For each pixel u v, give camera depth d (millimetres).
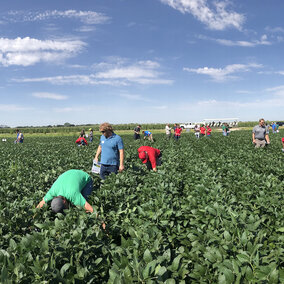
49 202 5379
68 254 3455
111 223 4750
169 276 3080
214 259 3152
